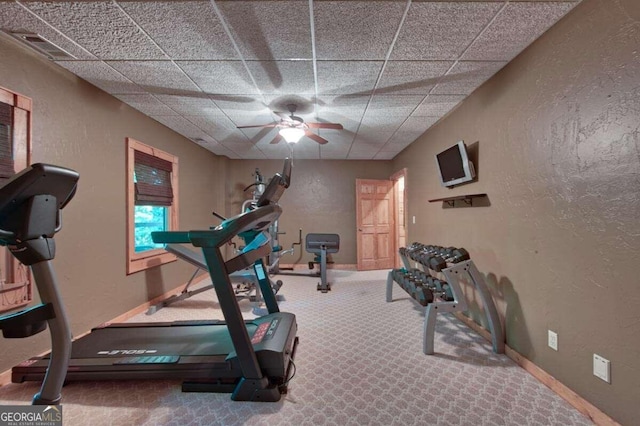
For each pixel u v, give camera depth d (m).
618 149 1.35
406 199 4.96
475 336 2.54
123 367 1.76
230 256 5.86
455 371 1.97
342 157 5.88
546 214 1.80
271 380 1.75
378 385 1.81
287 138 3.21
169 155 3.83
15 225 1.10
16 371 1.77
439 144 3.52
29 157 2.02
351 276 5.27
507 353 2.19
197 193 4.75
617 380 1.37
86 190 2.53
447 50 2.04
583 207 1.54
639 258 1.28
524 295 2.01
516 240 2.09
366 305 3.48
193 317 3.14
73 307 2.40
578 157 1.56
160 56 2.13
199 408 1.62
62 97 2.29
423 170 4.09
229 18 1.72
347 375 1.93
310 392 1.75
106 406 1.63
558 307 1.72
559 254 1.70
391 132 4.05
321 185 6.14
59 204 1.23
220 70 2.33
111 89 2.67
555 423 1.48
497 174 2.32
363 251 5.88
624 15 1.32
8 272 1.88
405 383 1.83
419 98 2.85
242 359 1.67
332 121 3.56
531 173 1.93
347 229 6.15
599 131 1.44
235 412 1.58
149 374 1.75
